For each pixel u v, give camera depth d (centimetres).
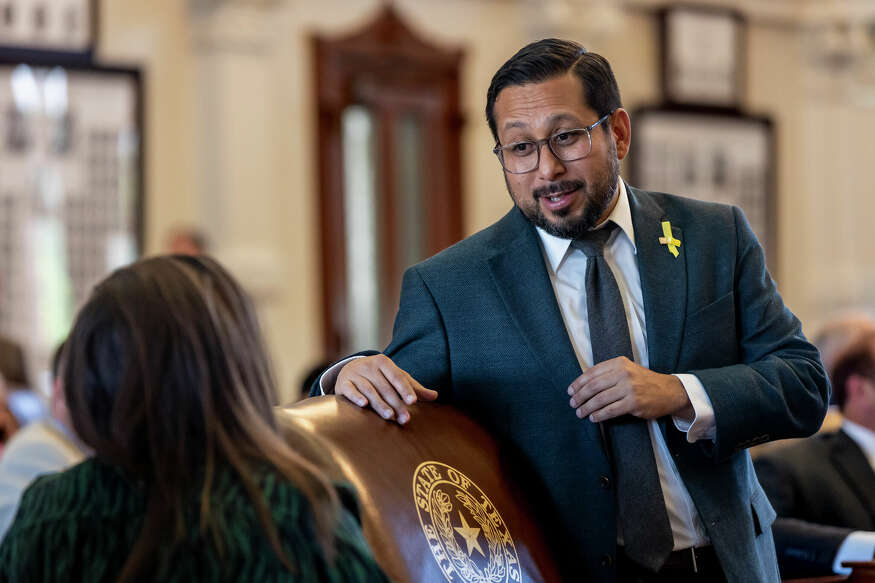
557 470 389
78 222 1073
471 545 348
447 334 405
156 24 1118
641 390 365
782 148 1427
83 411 267
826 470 629
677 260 402
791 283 1427
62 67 1065
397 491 342
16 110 1052
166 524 256
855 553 546
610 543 382
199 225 1130
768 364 384
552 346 392
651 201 420
